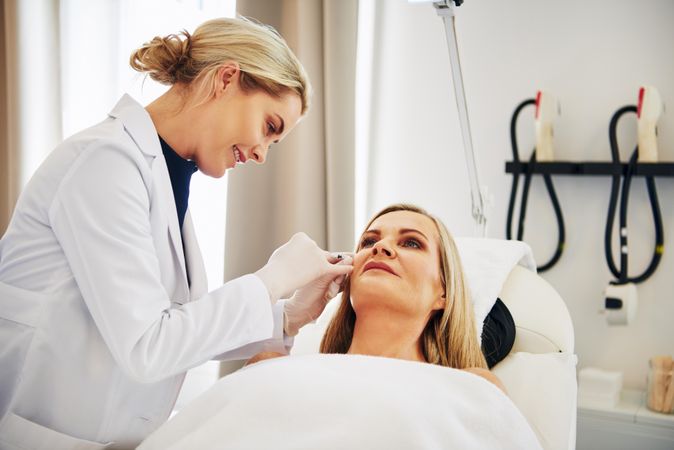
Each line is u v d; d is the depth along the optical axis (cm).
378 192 264
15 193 295
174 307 120
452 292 139
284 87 119
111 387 108
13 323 109
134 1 296
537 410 140
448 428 101
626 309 210
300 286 120
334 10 250
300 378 106
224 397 107
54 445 106
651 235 223
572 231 233
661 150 222
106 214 100
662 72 221
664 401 202
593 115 229
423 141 256
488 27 243
